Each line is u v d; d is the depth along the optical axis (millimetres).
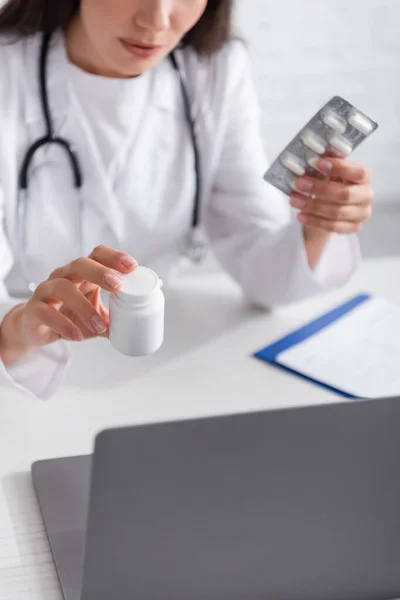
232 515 623
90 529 606
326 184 996
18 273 1271
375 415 654
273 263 1134
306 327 1097
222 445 623
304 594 645
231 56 1242
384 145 2686
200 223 1320
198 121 1229
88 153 1181
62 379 920
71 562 704
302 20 2414
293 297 1136
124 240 1247
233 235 1285
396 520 656
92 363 991
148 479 611
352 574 650
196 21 1146
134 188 1215
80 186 1195
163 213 1254
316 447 640
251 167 1276
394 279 1229
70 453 845
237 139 1269
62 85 1161
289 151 980
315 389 965
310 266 1134
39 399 914
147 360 1004
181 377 977
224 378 980
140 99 1185
